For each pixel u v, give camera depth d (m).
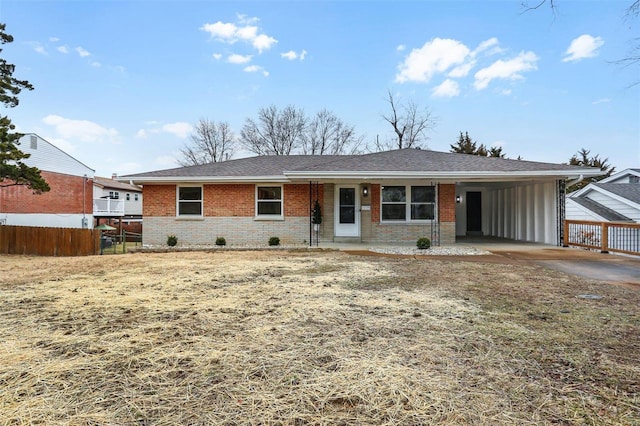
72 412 2.21
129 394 2.43
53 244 12.77
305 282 6.19
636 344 3.31
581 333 3.60
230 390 2.49
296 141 36.31
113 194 36.03
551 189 12.31
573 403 2.29
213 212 13.41
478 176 11.16
